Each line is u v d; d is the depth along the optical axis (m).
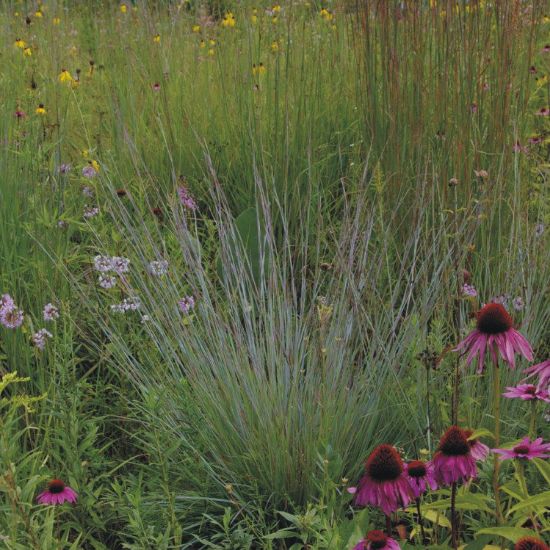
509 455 2.24
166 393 3.26
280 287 3.79
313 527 2.57
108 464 3.18
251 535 2.73
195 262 3.63
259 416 3.05
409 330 3.27
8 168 4.19
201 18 6.58
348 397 3.13
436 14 4.66
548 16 5.80
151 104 5.79
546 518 2.73
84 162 4.82
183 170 5.27
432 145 4.57
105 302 3.84
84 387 3.24
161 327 3.47
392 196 4.39
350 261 3.33
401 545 2.44
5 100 4.92
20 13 6.86
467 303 3.56
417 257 3.70
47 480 2.90
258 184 3.79
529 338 3.33
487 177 4.01
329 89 5.49
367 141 4.77
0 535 2.36
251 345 3.23
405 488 2.16
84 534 2.81
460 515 2.66
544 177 4.33
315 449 2.91
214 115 5.65
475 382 3.13
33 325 3.60
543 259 3.65
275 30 6.16
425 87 4.62
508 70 4.49
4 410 3.30
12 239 3.96
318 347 3.18
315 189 4.70
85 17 7.43
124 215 3.80
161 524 2.86
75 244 4.28
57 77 5.43
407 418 3.17
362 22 4.85
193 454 3.14
